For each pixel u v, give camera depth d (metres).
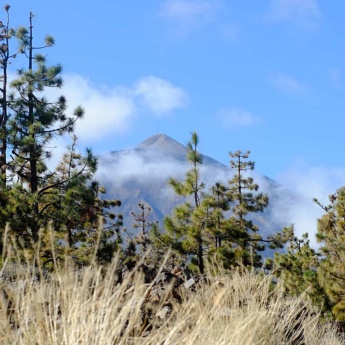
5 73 45.34
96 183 40.09
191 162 38.59
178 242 35.00
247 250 38.56
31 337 4.94
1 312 5.31
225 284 8.82
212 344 5.78
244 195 47.31
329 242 29.31
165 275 8.95
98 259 31.03
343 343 10.38
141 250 29.89
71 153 45.25
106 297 5.35
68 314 5.08
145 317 6.98
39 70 43.69
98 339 4.99
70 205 36.81
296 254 34.41
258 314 7.93
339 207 29.61
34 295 5.42
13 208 32.66
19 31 46.31
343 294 26.89
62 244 34.66
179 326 5.59
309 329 9.18
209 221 36.53
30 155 41.25
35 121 42.41
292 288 29.16
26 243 31.53
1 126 42.22
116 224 37.91
